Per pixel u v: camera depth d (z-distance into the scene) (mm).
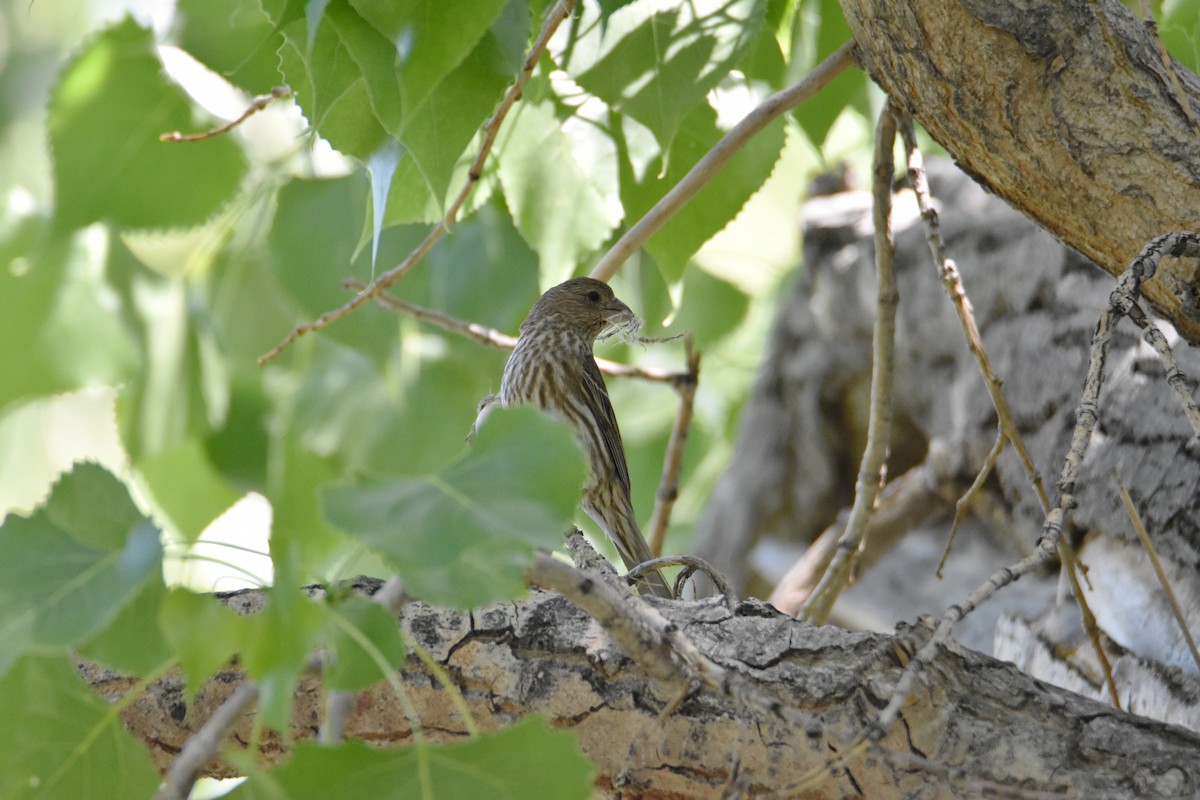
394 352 11508
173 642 3443
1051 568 10820
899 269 12820
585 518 12227
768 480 14312
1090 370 4734
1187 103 5512
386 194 5707
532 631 5562
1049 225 5980
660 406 16844
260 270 10805
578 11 7055
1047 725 5270
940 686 5305
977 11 5586
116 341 10148
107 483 3701
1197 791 5039
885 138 7668
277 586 3463
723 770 5324
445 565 3359
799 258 15164
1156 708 7969
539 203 8539
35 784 4031
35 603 3500
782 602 11711
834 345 13742
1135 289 4867
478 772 3727
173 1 7098
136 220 7434
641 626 4492
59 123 7238
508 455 3623
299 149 10039
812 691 5309
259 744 5664
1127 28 5695
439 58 4996
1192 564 8344
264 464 11062
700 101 6984
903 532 11828
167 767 5676
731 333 14688
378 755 3686
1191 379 8867
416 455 11555
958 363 12148
